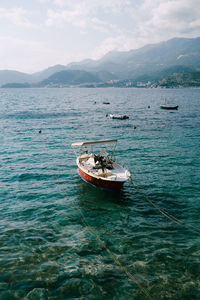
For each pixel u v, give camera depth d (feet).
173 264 36.32
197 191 64.18
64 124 182.39
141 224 48.26
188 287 31.89
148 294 30.76
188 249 40.11
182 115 242.99
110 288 31.60
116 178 60.13
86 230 45.78
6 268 34.50
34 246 40.04
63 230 45.52
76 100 484.33
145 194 62.59
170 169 81.82
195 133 148.25
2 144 114.93
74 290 31.07
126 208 55.16
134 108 319.88
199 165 86.22
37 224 47.34
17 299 29.37
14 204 55.72
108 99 519.60
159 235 44.37
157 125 180.86
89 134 144.87
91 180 64.39
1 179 71.10
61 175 75.92
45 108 308.81
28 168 81.66
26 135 138.00
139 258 37.65
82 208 54.90
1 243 40.47
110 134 145.38
